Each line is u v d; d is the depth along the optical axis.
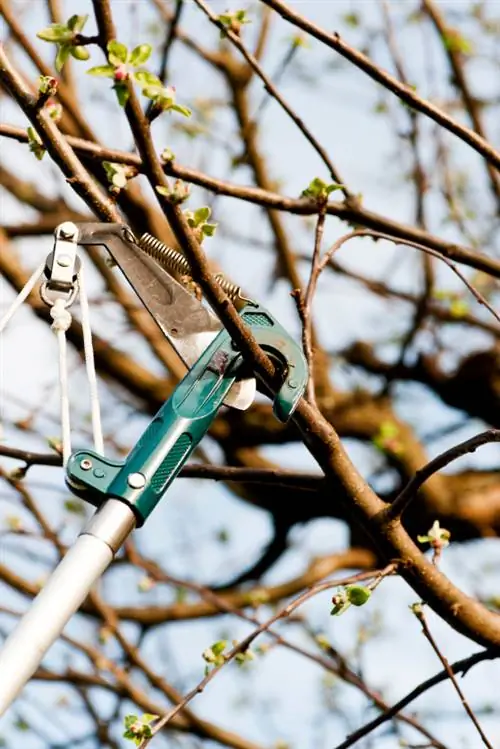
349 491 5.38
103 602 10.90
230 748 10.49
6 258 10.61
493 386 11.70
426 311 11.05
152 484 3.95
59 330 4.36
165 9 10.95
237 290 4.74
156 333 11.36
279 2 6.07
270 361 4.59
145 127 4.35
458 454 5.11
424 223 10.66
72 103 9.42
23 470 6.57
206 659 5.36
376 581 5.21
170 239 9.66
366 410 11.30
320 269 5.80
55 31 4.37
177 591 11.62
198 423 4.23
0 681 3.35
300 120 6.76
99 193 5.04
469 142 6.35
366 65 6.23
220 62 11.05
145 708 10.48
